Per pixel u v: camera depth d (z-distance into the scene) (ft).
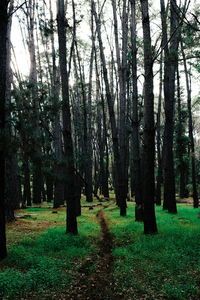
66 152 33.99
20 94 27.14
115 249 26.09
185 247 24.72
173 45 47.06
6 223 39.47
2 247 22.57
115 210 62.03
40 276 18.97
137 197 42.11
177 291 16.44
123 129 63.16
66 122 34.01
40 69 81.35
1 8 22.15
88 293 17.24
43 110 29.12
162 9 48.47
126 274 19.80
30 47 64.13
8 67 42.55
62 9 34.99
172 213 48.96
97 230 36.52
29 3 59.11
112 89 104.47
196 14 30.68
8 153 22.35
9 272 19.11
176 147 89.15
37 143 26.35
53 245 27.20
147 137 32.30
